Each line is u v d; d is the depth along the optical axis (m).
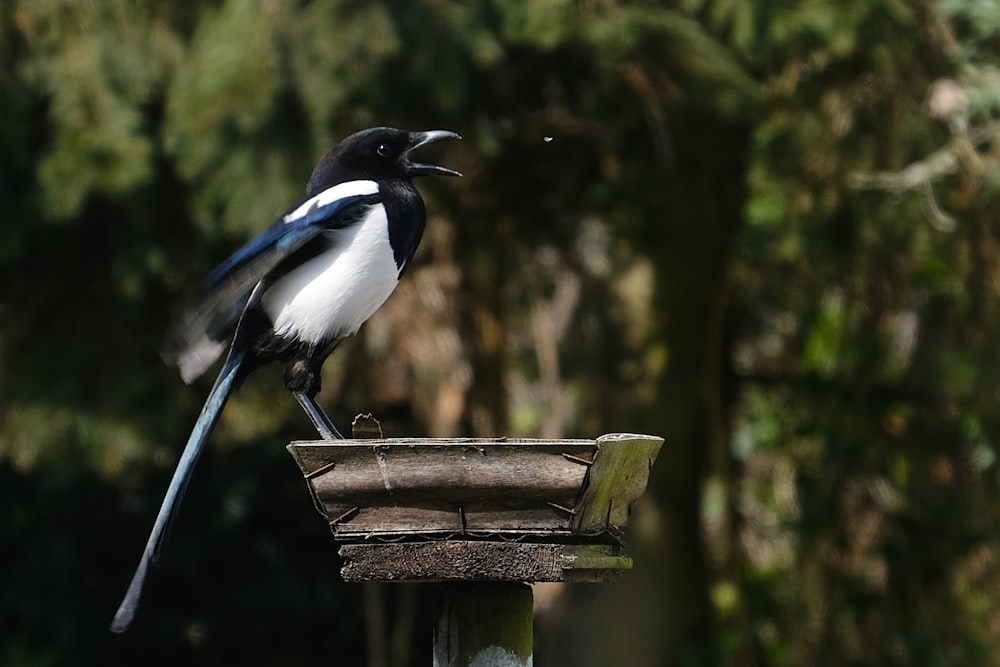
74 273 11.72
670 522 15.24
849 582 15.85
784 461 17.33
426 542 5.38
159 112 10.91
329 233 7.85
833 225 13.40
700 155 13.06
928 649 15.55
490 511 5.39
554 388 18.22
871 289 14.84
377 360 16.62
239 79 10.00
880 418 15.38
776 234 14.65
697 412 15.29
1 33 10.49
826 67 12.49
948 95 11.82
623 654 15.20
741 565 16.69
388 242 7.89
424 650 14.02
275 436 14.38
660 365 15.27
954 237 13.09
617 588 15.34
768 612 16.98
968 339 13.87
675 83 11.16
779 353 16.91
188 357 7.04
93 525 13.52
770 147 12.87
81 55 10.45
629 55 10.93
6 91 10.53
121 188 10.33
